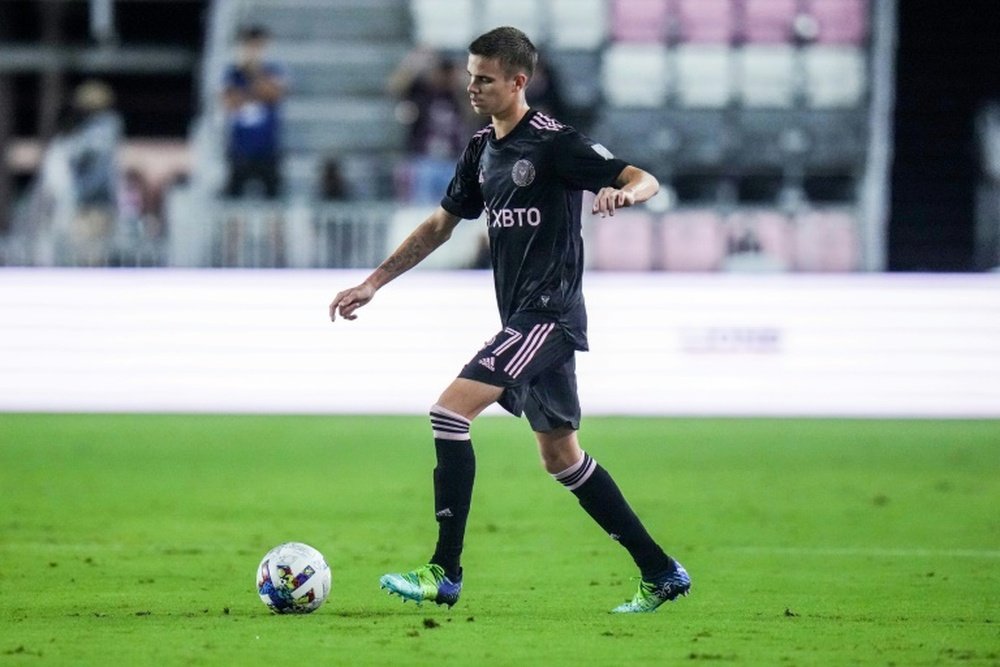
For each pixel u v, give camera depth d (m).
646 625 22.97
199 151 78.06
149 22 89.56
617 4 81.69
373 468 47.66
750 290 63.19
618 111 80.81
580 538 34.06
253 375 64.12
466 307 63.50
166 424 60.00
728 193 80.44
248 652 20.30
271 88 75.44
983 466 48.94
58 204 74.12
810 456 51.25
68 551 31.41
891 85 80.94
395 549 32.06
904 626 23.08
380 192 77.56
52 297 64.25
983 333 63.00
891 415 63.22
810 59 80.69
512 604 25.16
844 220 75.00
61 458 49.59
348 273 63.75
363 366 63.84
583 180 22.70
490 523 36.53
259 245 68.50
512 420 64.69
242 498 40.84
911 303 63.03
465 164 24.25
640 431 58.22
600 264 74.69
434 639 21.44
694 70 81.12
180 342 64.12
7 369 64.44
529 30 82.44
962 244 82.00
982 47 84.56
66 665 19.42
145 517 37.09
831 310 63.19
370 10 85.69
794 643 21.45
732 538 34.22
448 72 73.94
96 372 64.31
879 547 32.81
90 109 75.38
